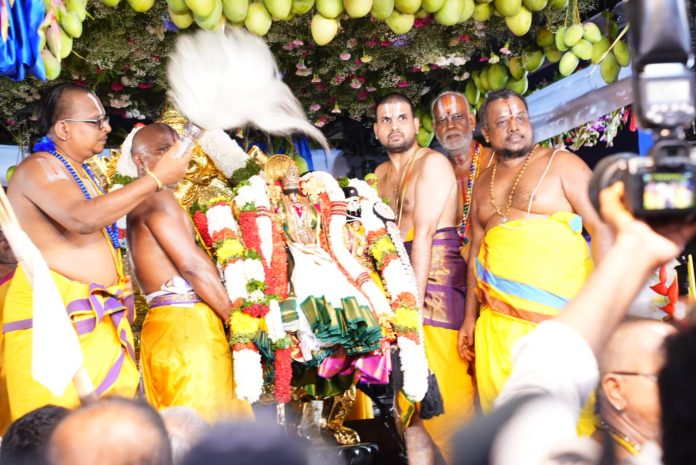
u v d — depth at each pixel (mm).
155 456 1543
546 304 4453
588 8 5578
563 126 6000
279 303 3951
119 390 3566
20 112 6109
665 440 1479
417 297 4367
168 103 4457
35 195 3521
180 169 3598
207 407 3799
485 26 5578
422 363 4203
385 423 5488
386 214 4449
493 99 4809
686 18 1457
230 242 3914
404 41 5719
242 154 4355
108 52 5324
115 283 3727
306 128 3846
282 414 3889
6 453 1961
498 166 4879
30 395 3426
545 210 4617
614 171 1431
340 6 4613
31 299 3496
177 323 3854
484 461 1315
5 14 3670
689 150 1368
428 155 5105
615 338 1629
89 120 3729
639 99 1419
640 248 1398
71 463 1517
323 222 4266
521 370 1407
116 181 4215
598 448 1461
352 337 3998
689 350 1485
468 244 5262
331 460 4438
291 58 6090
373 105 6652
